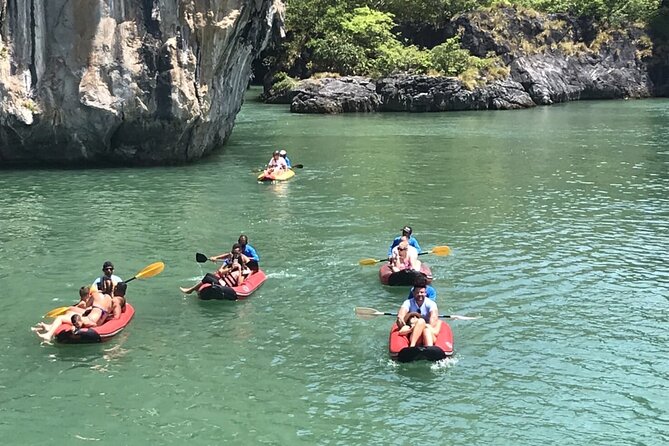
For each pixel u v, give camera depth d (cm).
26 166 2641
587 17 6331
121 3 2508
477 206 2097
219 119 2941
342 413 961
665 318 1276
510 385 1037
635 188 2345
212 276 1370
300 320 1273
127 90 2517
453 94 5041
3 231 1802
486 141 3488
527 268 1539
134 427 924
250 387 1031
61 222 1892
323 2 5644
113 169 2619
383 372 1078
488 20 5728
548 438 905
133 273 1511
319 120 4381
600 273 1506
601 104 5625
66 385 1032
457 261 1585
